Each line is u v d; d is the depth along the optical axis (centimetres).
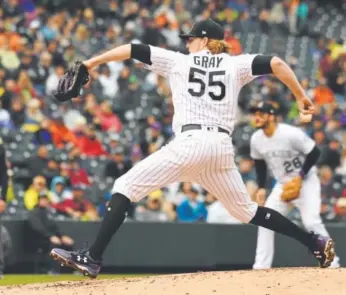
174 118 2445
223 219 4753
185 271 4606
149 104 6372
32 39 6569
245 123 6331
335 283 2208
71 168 5241
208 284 2217
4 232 4209
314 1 8519
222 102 2417
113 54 2455
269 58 2456
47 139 5584
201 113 2405
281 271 2370
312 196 3641
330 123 6378
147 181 2391
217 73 2425
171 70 2452
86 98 6038
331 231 4562
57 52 6462
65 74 2475
